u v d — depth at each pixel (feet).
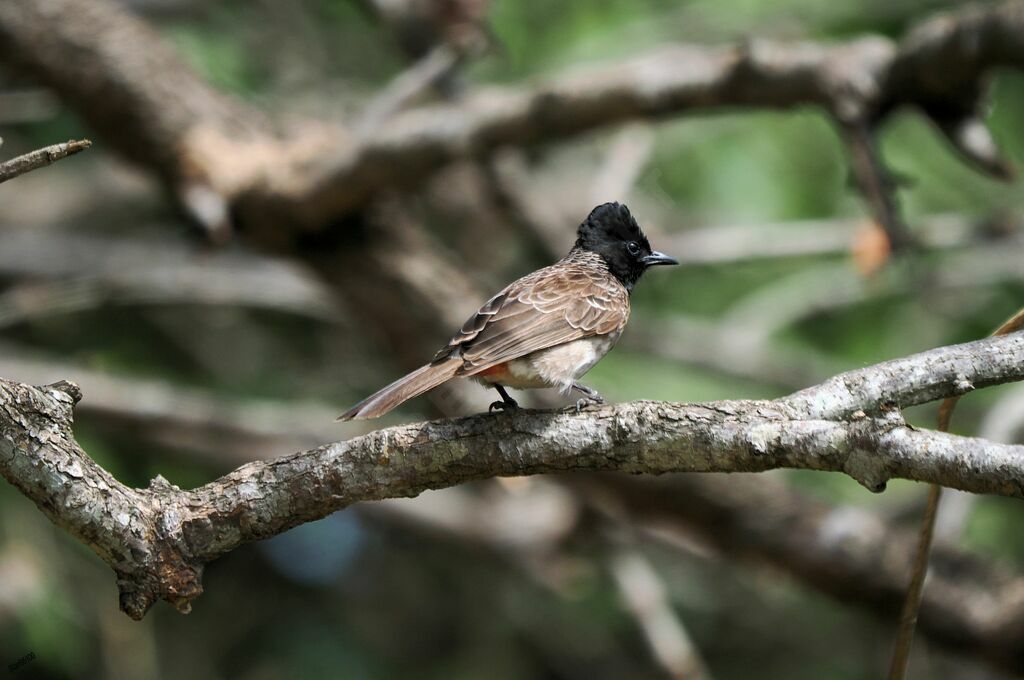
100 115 42.50
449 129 36.63
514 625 50.78
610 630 51.24
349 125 42.96
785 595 50.90
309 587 50.24
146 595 20.24
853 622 49.03
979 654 38.50
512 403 26.20
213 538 20.35
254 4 54.49
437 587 51.85
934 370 19.52
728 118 50.49
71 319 52.39
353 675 48.78
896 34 48.14
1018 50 32.63
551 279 26.63
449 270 44.06
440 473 20.58
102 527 19.86
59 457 19.65
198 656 47.83
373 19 49.29
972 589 38.88
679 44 50.62
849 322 52.31
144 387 44.96
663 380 48.70
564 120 36.24
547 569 46.98
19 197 56.34
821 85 35.04
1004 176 36.11
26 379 43.91
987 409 48.70
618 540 44.73
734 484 41.06
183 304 52.85
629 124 36.86
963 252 50.80
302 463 20.56
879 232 37.63
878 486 18.60
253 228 42.14
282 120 44.21
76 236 53.26
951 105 35.45
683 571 52.80
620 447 20.24
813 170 50.65
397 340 43.50
